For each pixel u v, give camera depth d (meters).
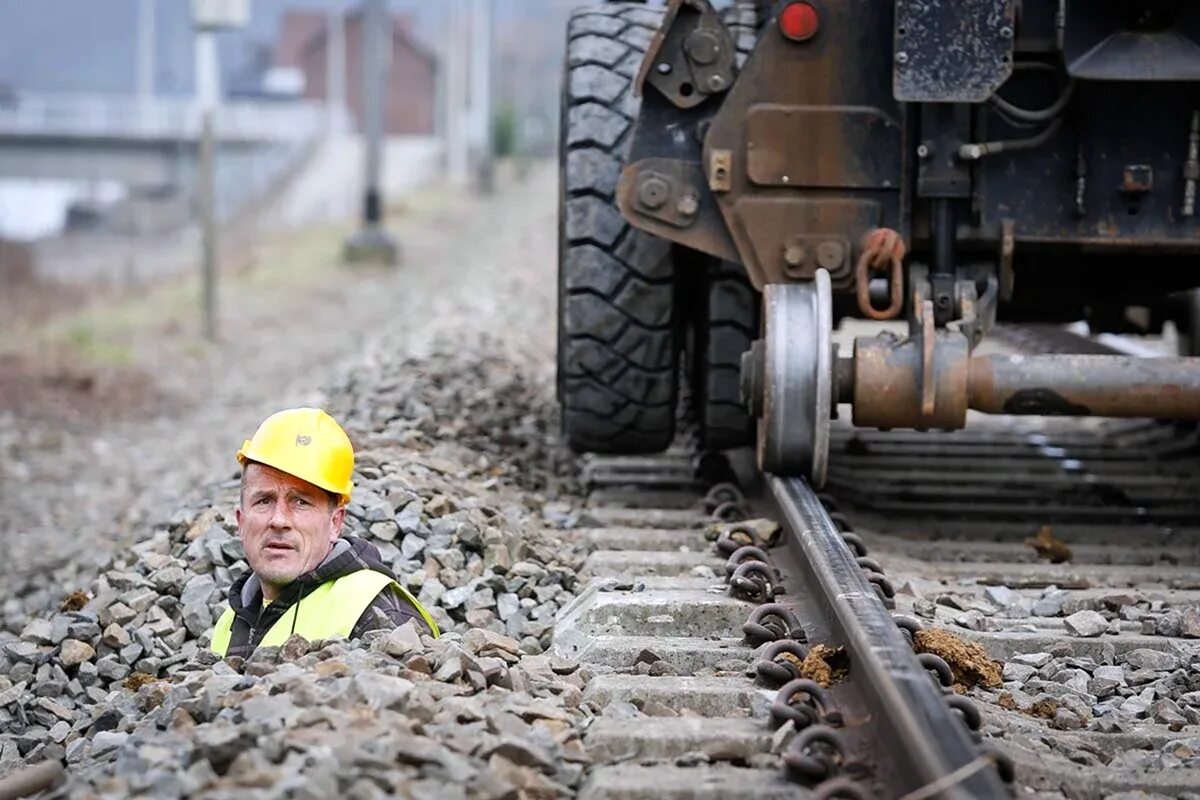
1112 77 6.20
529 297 17.09
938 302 6.41
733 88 6.59
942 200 6.48
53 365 16.95
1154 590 6.25
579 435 7.57
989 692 5.03
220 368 17.84
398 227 38.72
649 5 7.72
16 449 13.05
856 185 6.56
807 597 5.54
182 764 3.88
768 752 4.30
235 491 7.19
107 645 5.75
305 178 59.31
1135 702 5.05
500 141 68.25
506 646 5.09
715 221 6.74
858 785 3.92
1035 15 6.42
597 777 4.10
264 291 25.56
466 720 4.25
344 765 3.77
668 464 8.08
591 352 7.40
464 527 6.25
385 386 9.69
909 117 6.54
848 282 6.61
